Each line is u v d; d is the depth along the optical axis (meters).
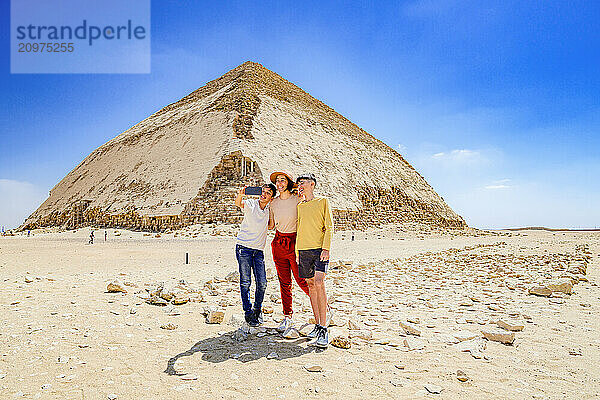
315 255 5.62
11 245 31.59
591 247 26.83
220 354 4.69
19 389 3.59
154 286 8.22
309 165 61.41
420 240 43.31
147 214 51.50
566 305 7.70
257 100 69.56
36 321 5.65
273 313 7.01
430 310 7.29
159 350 4.77
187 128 66.62
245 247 6.04
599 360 4.56
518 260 17.16
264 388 3.76
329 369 4.25
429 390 3.67
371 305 7.65
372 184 72.31
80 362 4.27
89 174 75.25
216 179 50.66
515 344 5.15
